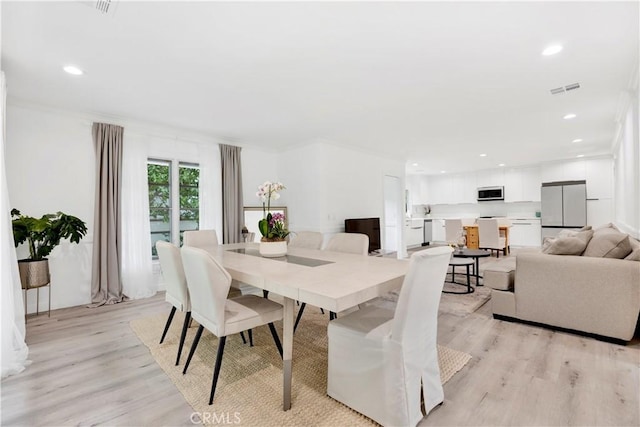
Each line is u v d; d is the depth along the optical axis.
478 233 6.65
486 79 2.76
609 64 2.49
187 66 2.46
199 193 4.51
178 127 4.18
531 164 7.49
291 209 5.34
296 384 1.82
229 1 1.70
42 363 2.10
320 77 2.69
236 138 4.82
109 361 2.13
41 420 1.52
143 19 1.85
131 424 1.49
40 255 3.01
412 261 1.34
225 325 1.69
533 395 1.66
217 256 2.51
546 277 2.57
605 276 2.31
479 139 4.99
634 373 1.87
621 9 1.79
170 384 1.83
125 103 3.25
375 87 2.91
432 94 3.10
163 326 2.79
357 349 1.52
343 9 1.79
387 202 6.94
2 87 2.21
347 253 2.63
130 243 3.76
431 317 1.56
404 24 1.94
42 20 1.84
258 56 2.32
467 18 1.88
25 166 3.19
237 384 1.83
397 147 5.56
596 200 6.48
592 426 1.41
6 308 2.03
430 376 1.53
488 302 3.43
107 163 3.58
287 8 1.77
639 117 2.64
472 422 1.45
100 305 3.44
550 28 1.99
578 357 2.08
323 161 4.91
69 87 2.83
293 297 1.46
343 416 1.52
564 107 3.49
